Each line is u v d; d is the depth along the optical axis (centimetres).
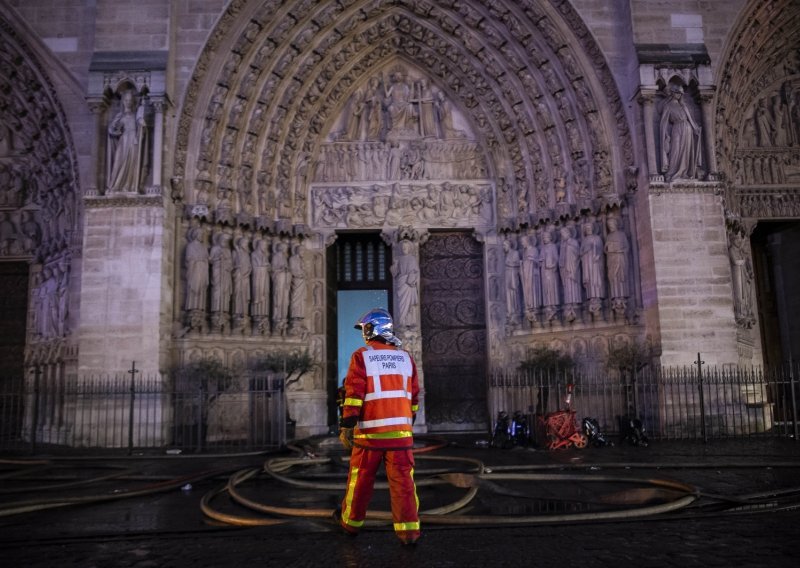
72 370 1923
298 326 2220
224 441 1709
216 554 584
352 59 2359
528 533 633
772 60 2292
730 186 2138
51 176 2191
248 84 2108
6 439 2072
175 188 1930
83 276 1809
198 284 1955
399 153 2380
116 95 1906
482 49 2255
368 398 599
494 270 2314
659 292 1800
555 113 2166
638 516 707
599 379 1984
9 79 2130
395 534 635
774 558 526
